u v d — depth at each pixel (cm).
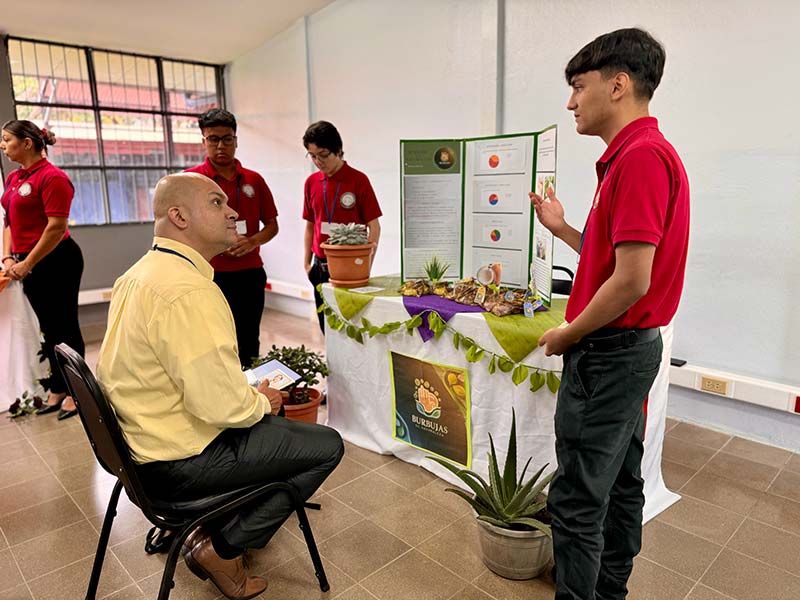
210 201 158
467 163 237
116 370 149
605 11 306
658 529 207
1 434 301
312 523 213
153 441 149
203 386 143
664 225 122
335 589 178
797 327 261
